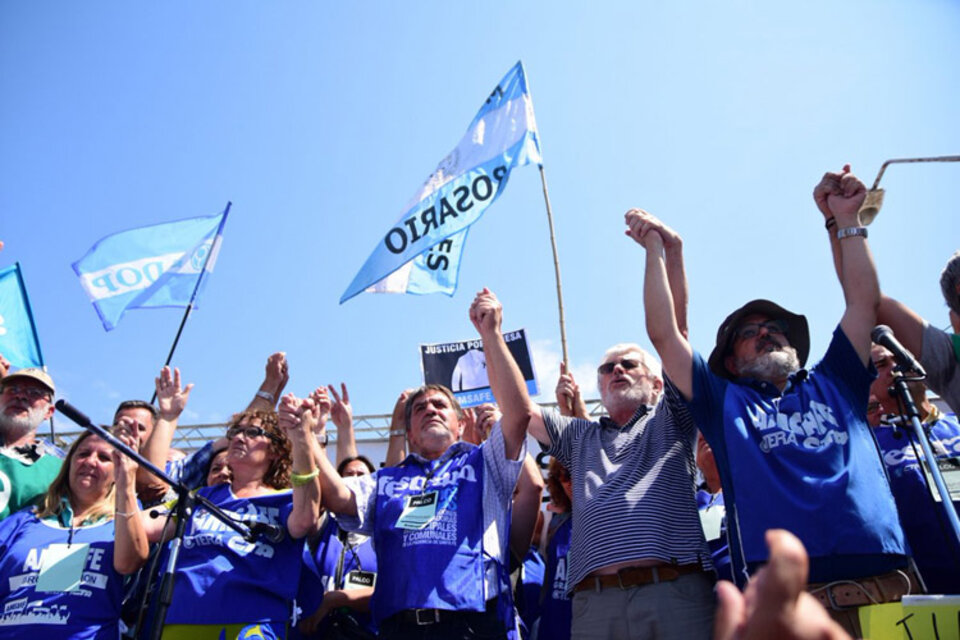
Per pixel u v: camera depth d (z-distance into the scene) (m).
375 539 4.32
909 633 2.64
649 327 3.82
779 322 3.98
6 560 4.21
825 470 3.29
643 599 3.61
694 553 3.73
